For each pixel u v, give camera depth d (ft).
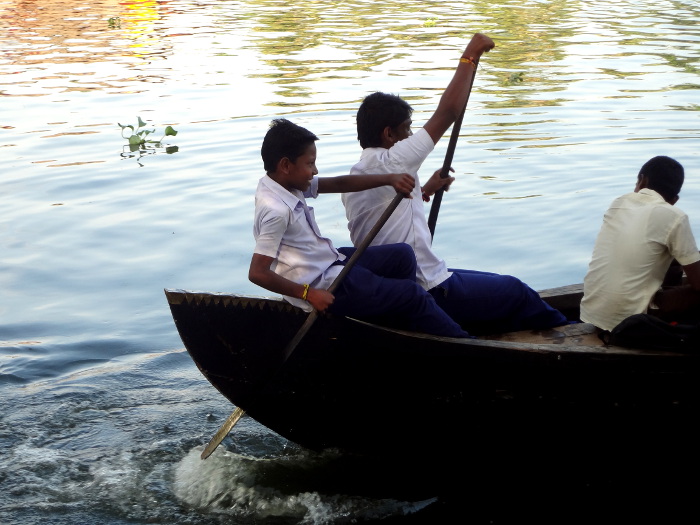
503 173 25.64
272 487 13.26
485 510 12.74
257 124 31.35
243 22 55.36
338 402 13.39
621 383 12.73
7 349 17.04
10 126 32.12
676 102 32.91
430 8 59.52
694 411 12.85
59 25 55.57
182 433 14.64
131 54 45.32
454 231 21.70
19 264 20.65
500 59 41.86
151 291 19.27
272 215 12.19
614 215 13.88
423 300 13.05
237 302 12.94
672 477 13.51
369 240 12.58
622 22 52.11
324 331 12.85
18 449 14.05
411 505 12.86
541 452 13.44
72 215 23.59
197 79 38.99
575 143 28.19
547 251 20.44
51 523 12.32
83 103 35.29
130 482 13.32
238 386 13.48
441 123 13.17
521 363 12.69
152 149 29.17
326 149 27.78
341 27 52.19
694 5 59.62
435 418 13.32
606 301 13.73
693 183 24.06
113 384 16.02
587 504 12.86
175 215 23.45
